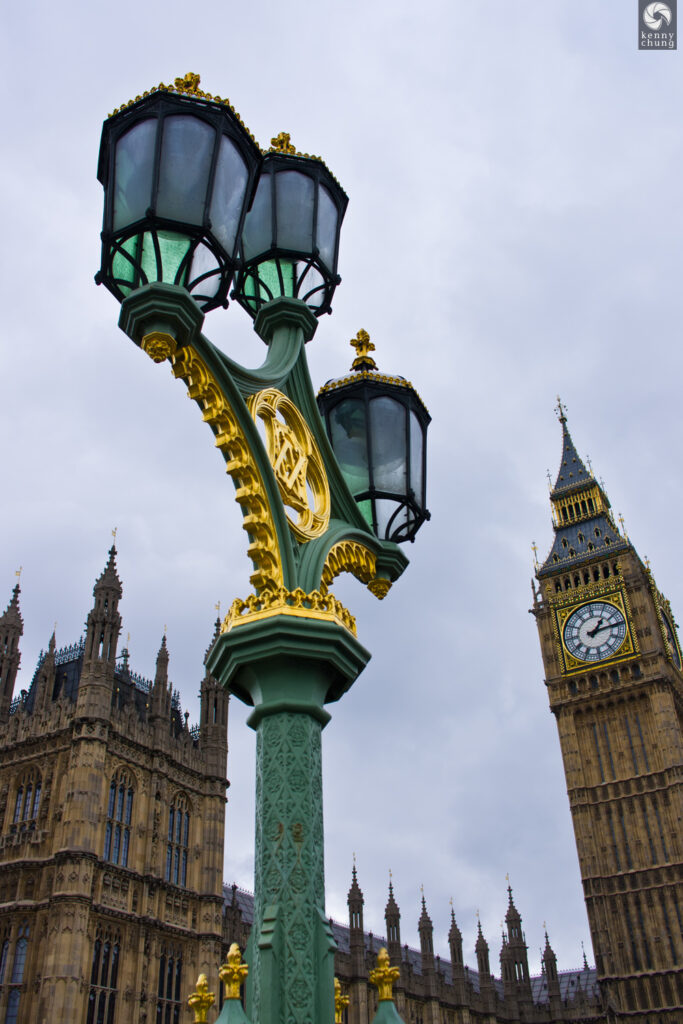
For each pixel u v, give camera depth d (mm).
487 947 87000
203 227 4699
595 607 96688
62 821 44281
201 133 4906
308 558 5387
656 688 89688
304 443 5840
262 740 4809
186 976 47625
